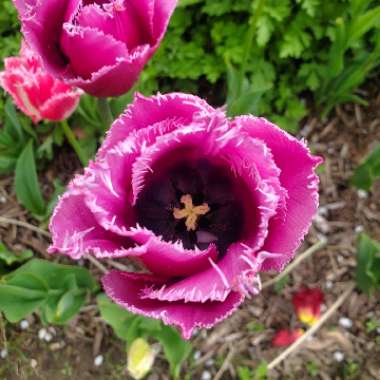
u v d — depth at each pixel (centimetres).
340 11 30
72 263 30
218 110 15
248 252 14
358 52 31
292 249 15
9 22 33
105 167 14
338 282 30
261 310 29
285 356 28
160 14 17
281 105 32
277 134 15
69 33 16
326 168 33
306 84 32
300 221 15
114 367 28
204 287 14
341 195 32
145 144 15
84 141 32
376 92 35
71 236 14
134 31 17
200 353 28
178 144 15
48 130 32
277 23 31
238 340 29
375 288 29
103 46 16
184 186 18
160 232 18
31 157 27
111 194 15
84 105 29
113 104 27
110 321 23
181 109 15
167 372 28
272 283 30
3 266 29
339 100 33
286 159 15
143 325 22
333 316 29
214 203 18
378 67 34
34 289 23
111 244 15
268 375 28
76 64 17
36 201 28
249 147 14
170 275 15
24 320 29
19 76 22
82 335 29
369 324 29
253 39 31
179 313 14
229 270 14
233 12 32
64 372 28
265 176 14
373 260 26
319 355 28
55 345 29
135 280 16
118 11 16
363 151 33
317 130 34
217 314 14
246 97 26
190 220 18
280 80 33
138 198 17
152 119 15
